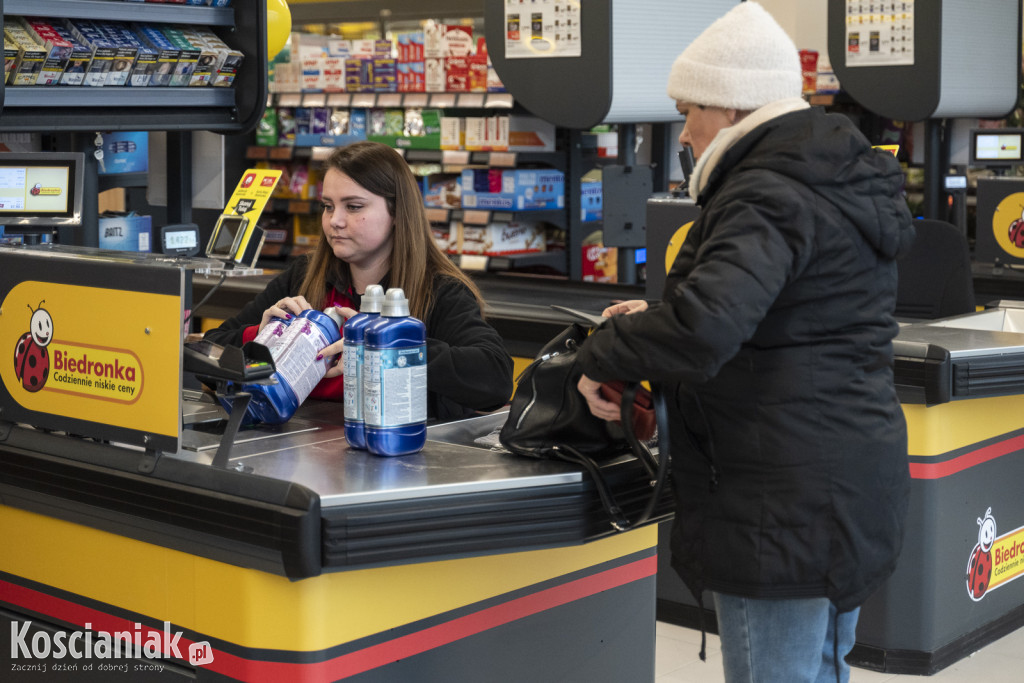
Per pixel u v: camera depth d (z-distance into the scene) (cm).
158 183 337
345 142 800
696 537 193
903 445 194
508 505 190
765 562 186
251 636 190
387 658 199
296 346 226
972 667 347
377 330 200
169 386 190
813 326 183
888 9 636
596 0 453
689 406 192
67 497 209
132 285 193
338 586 189
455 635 209
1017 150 698
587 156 726
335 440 218
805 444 184
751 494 186
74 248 223
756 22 188
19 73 266
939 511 334
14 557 227
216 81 306
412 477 191
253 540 182
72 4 267
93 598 214
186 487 191
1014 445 365
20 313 213
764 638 194
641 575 248
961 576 349
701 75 190
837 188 180
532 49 474
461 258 726
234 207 242
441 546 185
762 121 186
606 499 197
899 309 448
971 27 653
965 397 314
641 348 177
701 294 171
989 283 546
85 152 309
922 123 812
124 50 281
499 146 694
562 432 201
